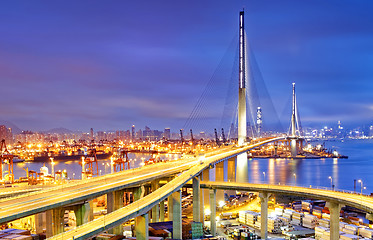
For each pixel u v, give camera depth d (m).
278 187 126.06
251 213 138.50
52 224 89.56
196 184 129.62
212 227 126.94
